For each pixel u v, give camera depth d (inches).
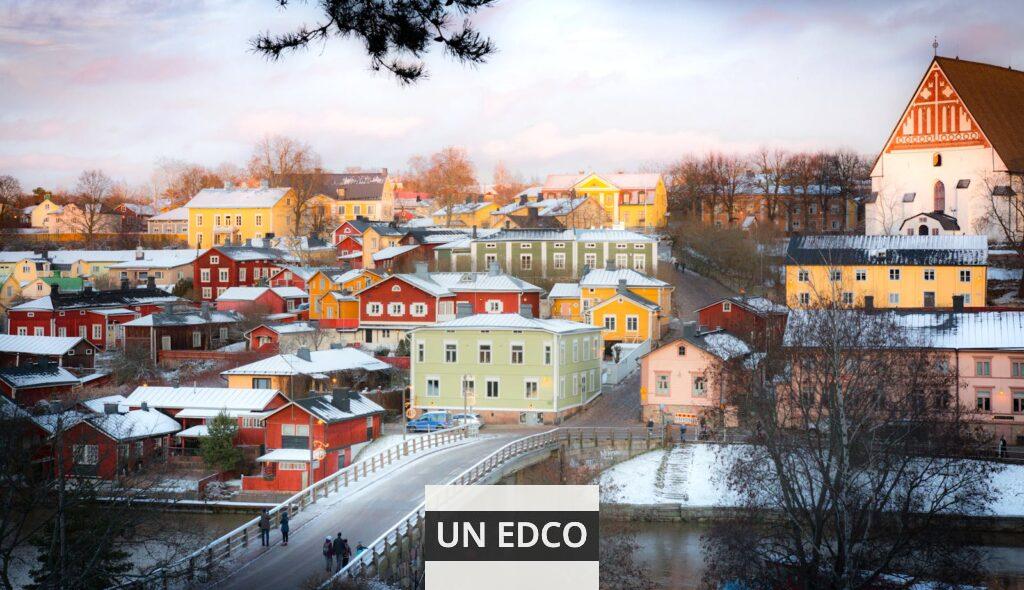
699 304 5595.5
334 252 7062.0
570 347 4089.6
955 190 5782.5
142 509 2679.6
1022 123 6023.6
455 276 5191.9
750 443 2795.3
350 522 2664.9
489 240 5718.5
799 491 2573.8
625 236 5629.9
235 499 3196.4
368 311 4877.0
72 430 3248.0
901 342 2987.2
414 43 1192.8
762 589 2444.6
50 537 2345.0
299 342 4879.4
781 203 7770.7
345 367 4180.6
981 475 2613.2
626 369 4562.0
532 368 3996.1
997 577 2655.0
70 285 6510.8
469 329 4060.0
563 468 3314.5
